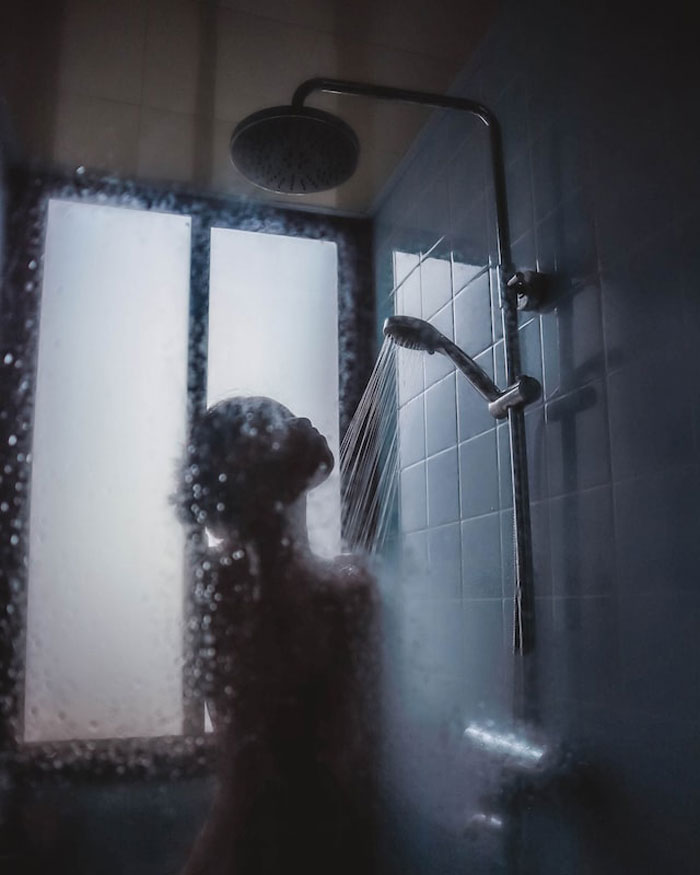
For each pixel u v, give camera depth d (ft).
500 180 3.91
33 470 4.16
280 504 3.51
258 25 4.39
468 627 4.04
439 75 4.79
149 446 3.91
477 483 4.09
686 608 2.62
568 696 3.25
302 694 3.33
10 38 4.43
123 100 4.91
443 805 3.39
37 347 4.85
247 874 3.14
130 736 3.55
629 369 2.99
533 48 3.91
